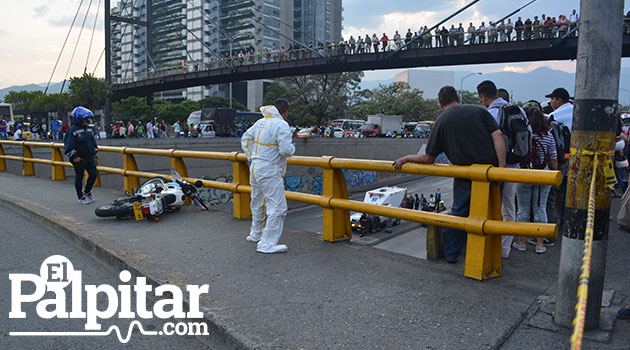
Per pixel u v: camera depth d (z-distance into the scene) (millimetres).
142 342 3223
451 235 4332
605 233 2871
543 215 4742
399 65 42625
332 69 46156
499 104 4543
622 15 2791
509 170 3539
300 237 5391
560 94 5555
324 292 3617
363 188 41188
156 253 4719
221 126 38969
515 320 3076
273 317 3174
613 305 3299
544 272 4051
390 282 3826
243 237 5414
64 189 9867
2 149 14523
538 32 32625
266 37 133125
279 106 4934
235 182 6492
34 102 56438
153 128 32438
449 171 3951
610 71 2768
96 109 55969
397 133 58750
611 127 2793
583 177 2850
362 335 2902
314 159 5102
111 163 24188
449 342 2791
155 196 6473
